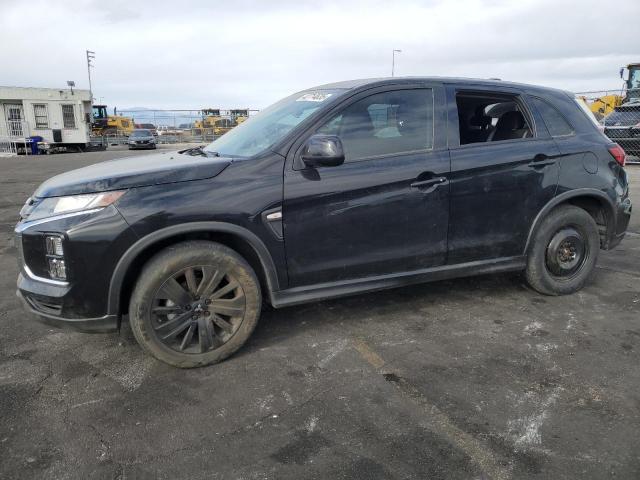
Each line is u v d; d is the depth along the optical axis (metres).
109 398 2.90
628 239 6.52
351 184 3.39
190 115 40.81
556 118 4.21
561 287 4.35
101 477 2.28
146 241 2.96
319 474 2.27
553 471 2.28
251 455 2.41
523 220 4.05
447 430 2.57
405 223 3.60
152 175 3.04
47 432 2.59
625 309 4.12
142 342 3.10
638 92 17.20
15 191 11.65
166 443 2.51
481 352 3.41
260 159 3.26
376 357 3.35
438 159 3.66
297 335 3.68
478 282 4.74
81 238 2.87
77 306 2.96
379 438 2.52
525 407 2.77
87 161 22.09
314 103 3.61
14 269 5.36
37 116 32.00
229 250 3.18
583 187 4.21
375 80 3.68
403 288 4.60
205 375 3.15
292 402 2.85
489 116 4.20
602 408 2.75
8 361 3.34
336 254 3.45
